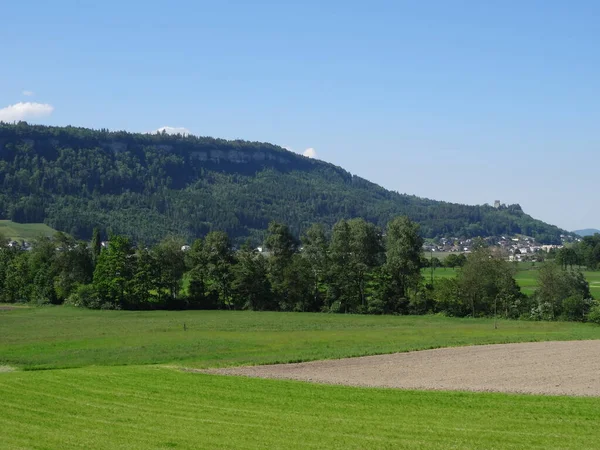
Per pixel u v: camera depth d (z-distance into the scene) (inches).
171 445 979.3
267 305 4817.9
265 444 983.0
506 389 1496.1
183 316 4165.8
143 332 3105.3
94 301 4827.8
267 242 5004.9
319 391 1460.4
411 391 1460.4
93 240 5713.6
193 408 1259.8
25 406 1278.3
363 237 4734.3
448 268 7278.5
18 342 2664.9
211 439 1010.7
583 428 1083.3
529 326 3535.9
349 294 4658.0
